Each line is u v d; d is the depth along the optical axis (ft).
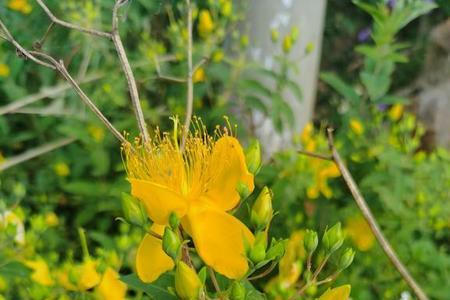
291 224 1.95
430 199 2.04
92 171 2.29
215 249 0.98
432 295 1.83
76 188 2.17
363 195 2.02
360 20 4.56
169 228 0.96
